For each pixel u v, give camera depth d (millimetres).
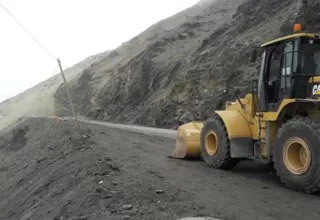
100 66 71562
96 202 6758
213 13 54500
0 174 21391
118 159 10992
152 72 41469
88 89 63781
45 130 29094
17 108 100750
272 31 26531
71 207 7332
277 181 8727
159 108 32781
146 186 7199
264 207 6637
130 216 5793
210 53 31953
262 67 9172
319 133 7098
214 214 5984
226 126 9742
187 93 30031
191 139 11828
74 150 13273
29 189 12609
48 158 15328
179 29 50719
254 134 9453
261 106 9148
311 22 22609
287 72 8336
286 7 28875
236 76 25141
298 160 7699
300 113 8289
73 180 9344
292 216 6176
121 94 46875
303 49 8133
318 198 7191
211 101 26078
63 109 67750
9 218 11070
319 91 7609
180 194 6977
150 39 67562
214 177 9156
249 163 11188
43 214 8562
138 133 23344
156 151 14016
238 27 32062
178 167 10477
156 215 5750
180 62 37656
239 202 6918
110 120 44562
